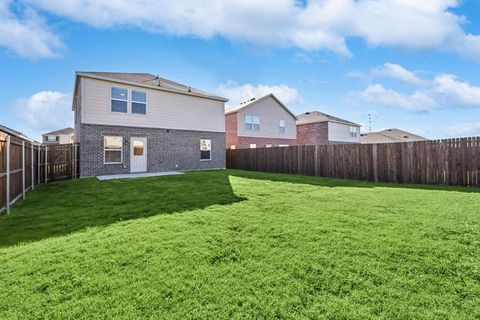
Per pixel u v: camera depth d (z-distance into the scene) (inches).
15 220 191.9
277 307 89.2
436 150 365.1
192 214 197.3
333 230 159.3
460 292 96.8
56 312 86.7
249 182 379.6
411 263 117.6
